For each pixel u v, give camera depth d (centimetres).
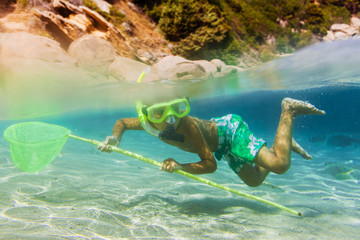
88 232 262
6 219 275
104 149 329
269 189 519
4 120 1689
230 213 369
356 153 1073
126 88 1095
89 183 457
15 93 992
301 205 423
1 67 877
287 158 356
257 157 355
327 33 2834
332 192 517
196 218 337
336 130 3941
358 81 1426
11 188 384
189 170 332
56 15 1326
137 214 331
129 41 1574
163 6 1991
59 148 319
